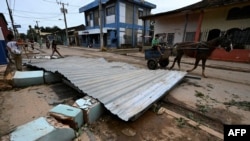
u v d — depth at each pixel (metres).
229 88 4.88
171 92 4.44
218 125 2.88
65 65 6.29
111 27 21.81
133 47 22.78
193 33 13.54
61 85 4.86
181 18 14.15
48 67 5.53
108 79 4.44
